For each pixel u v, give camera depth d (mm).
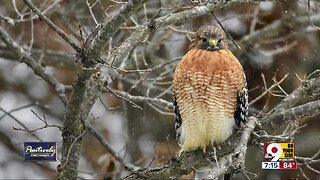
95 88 12055
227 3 12656
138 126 17297
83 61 10867
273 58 16641
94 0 14828
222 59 12086
